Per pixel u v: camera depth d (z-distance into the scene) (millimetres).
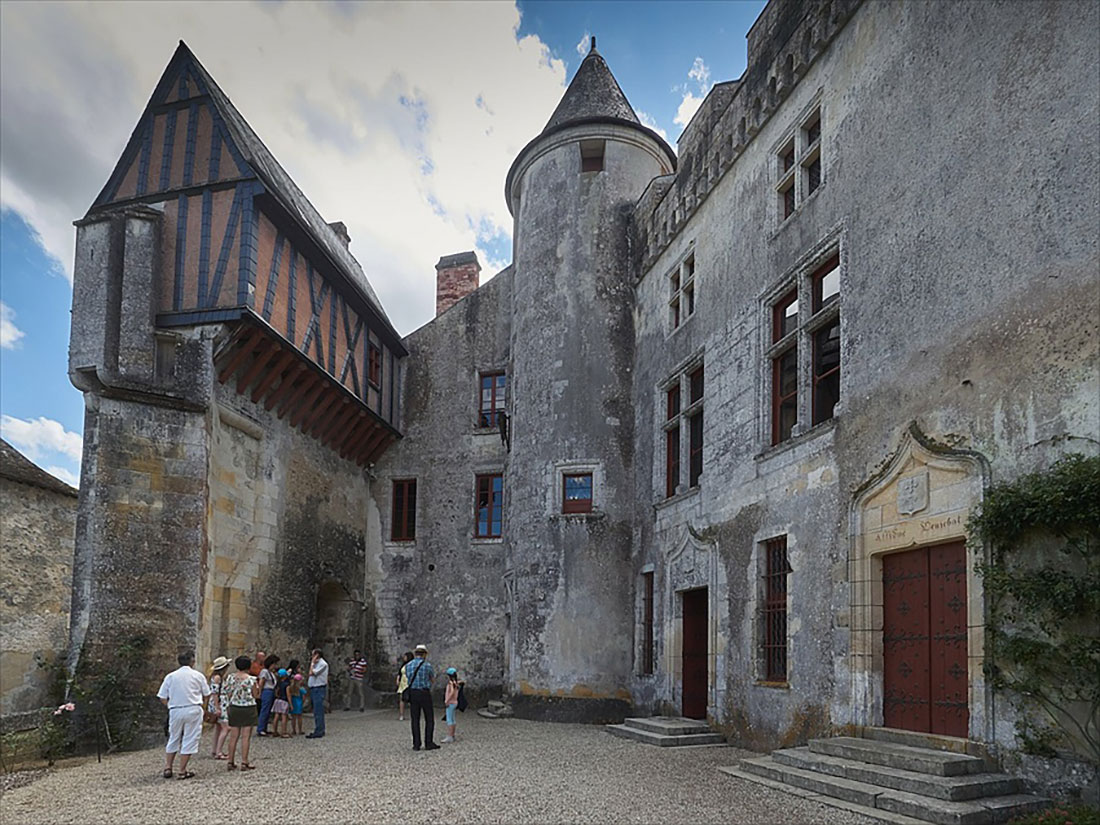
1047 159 6055
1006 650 5727
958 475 6543
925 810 5270
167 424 11594
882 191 7895
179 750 7906
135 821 5949
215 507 12211
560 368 14555
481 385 18078
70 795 7148
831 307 8656
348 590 16703
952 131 7047
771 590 9391
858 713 7434
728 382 10703
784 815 5656
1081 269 5676
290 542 14539
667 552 12195
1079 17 5926
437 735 11023
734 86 12555
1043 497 5484
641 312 14344
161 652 10945
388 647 17141
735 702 9734
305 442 15305
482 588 16859
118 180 12969
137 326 11844
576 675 13141
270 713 11523
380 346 17500
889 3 8086
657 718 11305
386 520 17766
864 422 7789
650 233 14023
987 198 6578
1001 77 6574
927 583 6977
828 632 8016
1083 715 5312
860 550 7691
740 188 10883
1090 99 5766
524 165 16188
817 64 9297
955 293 6809
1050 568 5594
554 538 13852
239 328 12156
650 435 13367
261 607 13430
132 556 11023
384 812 5996
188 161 12719
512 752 9148
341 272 15039
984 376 6395
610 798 6336
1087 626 5336
